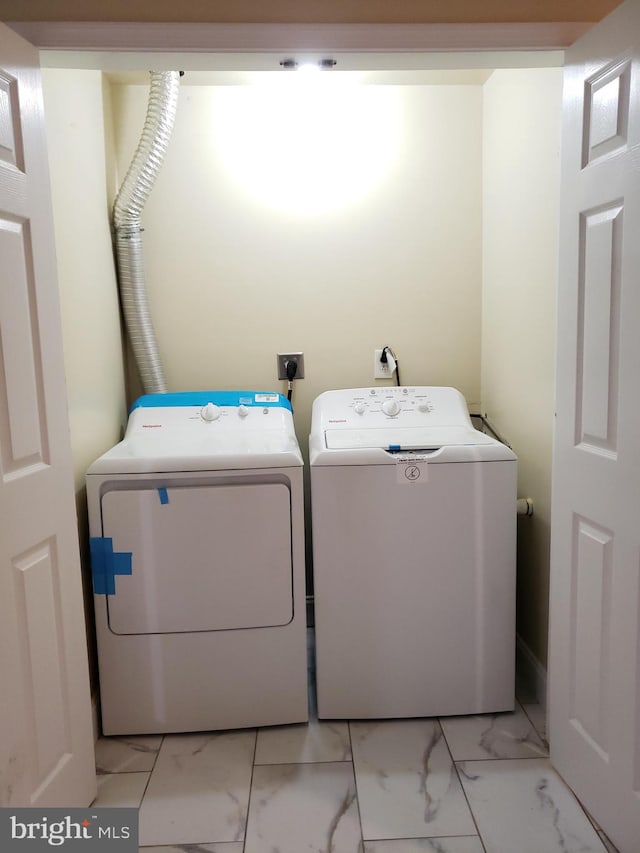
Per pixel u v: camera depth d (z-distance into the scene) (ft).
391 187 7.70
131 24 4.37
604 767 4.53
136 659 5.84
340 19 4.49
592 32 4.28
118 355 7.25
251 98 7.47
